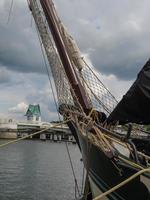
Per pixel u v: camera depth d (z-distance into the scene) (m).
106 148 16.75
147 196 14.46
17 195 40.28
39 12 23.84
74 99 22.53
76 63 23.41
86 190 19.69
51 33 23.53
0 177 53.44
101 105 23.83
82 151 21.39
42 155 107.75
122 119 16.56
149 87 15.18
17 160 85.00
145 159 16.50
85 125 20.41
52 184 48.78
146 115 16.03
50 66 23.77
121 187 15.57
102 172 17.38
